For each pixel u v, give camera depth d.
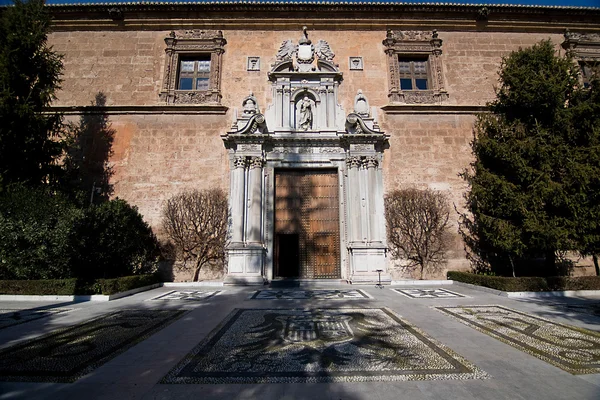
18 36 14.06
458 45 19.16
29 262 11.37
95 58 18.48
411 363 4.80
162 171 16.91
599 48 19.25
